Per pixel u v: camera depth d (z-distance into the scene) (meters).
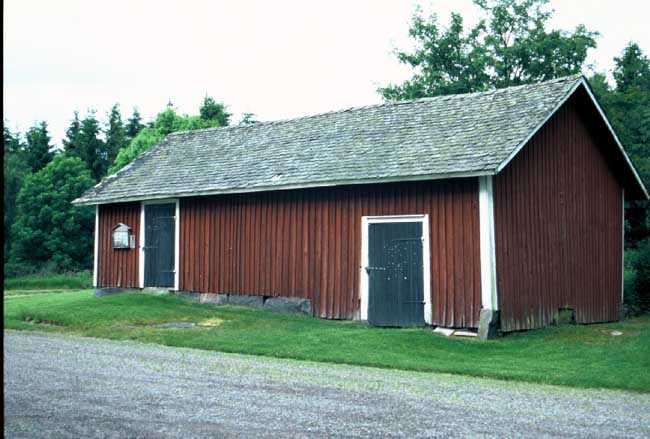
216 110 63.41
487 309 15.38
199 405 8.07
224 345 13.61
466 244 15.86
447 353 13.46
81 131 67.06
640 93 37.47
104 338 14.82
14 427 6.93
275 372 10.67
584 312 18.94
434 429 7.15
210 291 20.80
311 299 18.55
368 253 17.45
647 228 31.56
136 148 51.59
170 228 21.97
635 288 23.17
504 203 16.12
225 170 21.20
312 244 18.62
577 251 18.91
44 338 14.36
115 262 23.38
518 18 43.03
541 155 17.72
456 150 16.55
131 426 7.04
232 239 20.42
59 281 38.97
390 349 13.46
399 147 17.97
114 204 23.52
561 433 7.14
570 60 41.03
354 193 17.88
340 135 20.25
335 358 12.34
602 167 20.59
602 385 10.39
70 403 8.04
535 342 14.87
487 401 8.77
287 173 19.05
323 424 7.27
